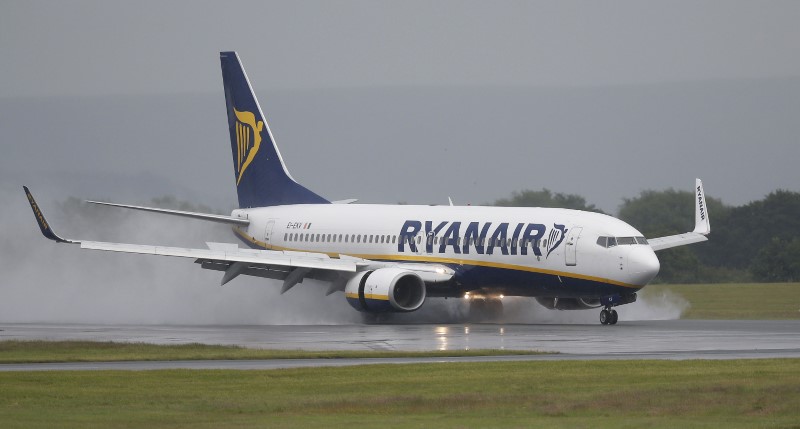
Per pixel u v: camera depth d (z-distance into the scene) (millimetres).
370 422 95188
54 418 97188
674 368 130750
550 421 95562
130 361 143875
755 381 116625
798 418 96125
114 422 95250
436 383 119250
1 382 120250
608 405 103438
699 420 95688
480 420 96188
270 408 102625
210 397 109688
